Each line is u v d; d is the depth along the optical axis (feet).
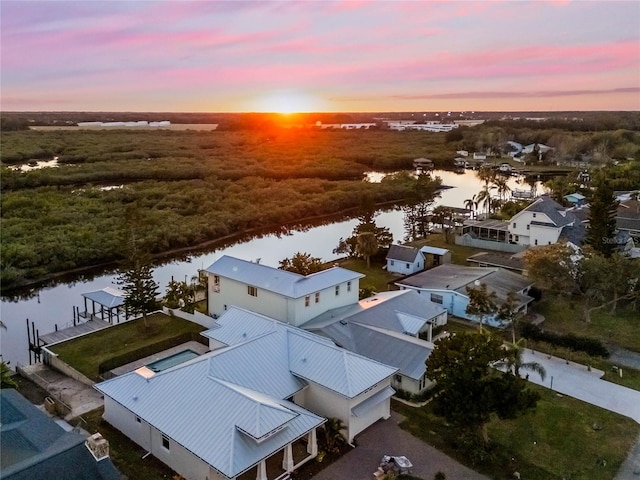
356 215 309.83
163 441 77.92
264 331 104.53
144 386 84.17
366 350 107.14
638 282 139.23
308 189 339.57
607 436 87.66
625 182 305.53
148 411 79.00
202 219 253.85
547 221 206.28
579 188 308.40
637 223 213.87
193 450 69.62
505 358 88.02
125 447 82.38
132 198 292.61
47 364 116.98
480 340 80.94
